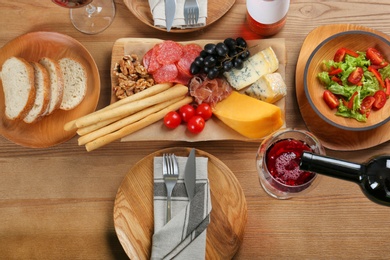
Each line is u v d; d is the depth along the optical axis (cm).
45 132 146
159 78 145
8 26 154
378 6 149
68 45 149
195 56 145
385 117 141
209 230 139
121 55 148
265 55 143
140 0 150
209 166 141
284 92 141
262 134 141
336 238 141
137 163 142
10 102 146
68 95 147
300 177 129
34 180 147
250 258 142
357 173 100
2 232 145
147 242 139
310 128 142
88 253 144
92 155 147
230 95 144
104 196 145
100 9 153
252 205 143
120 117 142
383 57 143
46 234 145
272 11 136
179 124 144
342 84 143
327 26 147
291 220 142
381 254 140
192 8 145
